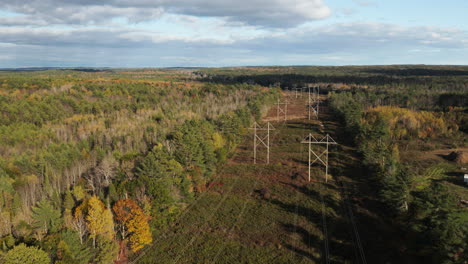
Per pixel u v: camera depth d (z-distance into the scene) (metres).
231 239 48.22
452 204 42.44
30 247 35.09
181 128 81.12
